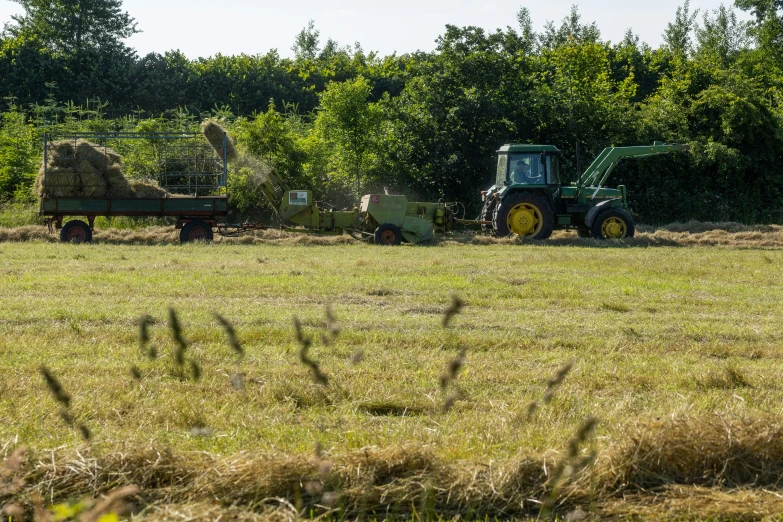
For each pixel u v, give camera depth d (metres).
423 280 23.30
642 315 18.11
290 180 49.81
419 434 8.95
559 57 67.81
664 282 23.56
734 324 17.19
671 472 7.92
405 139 52.84
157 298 19.58
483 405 10.55
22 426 9.19
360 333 15.19
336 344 14.35
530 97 52.69
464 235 42.50
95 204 37.19
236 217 48.75
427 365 12.82
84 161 37.00
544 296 20.73
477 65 51.94
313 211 39.97
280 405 10.48
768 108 57.41
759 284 23.66
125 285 21.58
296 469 7.36
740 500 7.41
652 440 7.99
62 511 5.68
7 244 36.09
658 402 10.77
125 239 38.66
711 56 92.75
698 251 34.69
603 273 25.77
